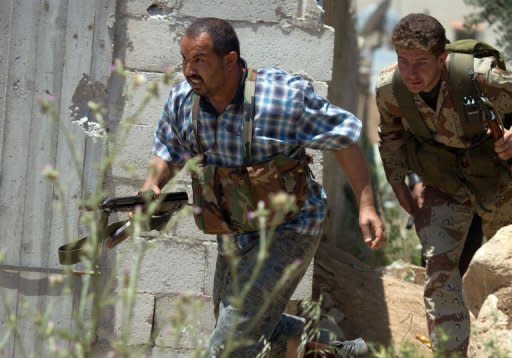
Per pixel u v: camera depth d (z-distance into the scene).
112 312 10.60
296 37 10.86
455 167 9.46
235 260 5.91
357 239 16.98
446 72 8.93
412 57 8.69
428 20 8.68
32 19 10.55
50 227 10.59
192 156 8.63
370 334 11.30
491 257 8.09
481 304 8.40
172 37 10.74
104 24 10.62
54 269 10.59
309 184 8.54
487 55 9.21
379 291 12.16
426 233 9.63
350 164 8.31
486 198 9.45
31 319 10.50
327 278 12.16
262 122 8.20
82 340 5.80
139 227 6.20
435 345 9.26
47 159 10.56
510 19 16.28
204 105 8.34
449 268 9.41
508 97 8.95
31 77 10.56
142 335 10.67
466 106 8.93
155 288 10.70
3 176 10.55
